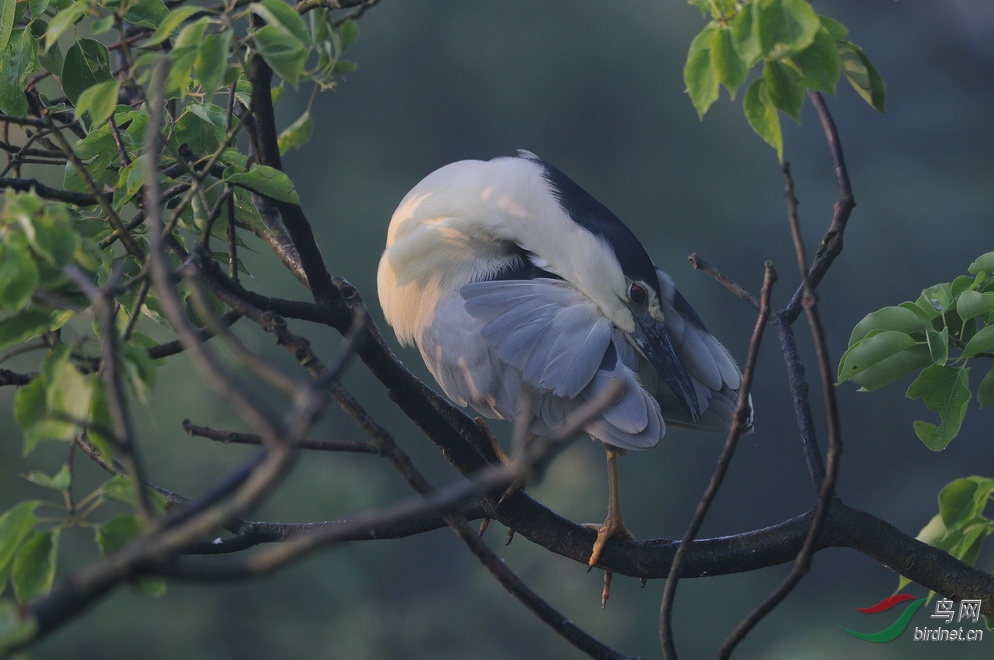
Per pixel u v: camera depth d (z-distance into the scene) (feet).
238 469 9.36
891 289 137.90
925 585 18.56
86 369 13.67
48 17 23.54
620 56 143.74
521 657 98.78
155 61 15.35
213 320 9.31
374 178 139.33
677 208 140.87
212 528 8.49
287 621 72.59
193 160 20.22
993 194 148.36
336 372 8.94
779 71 15.46
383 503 95.86
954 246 140.97
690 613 106.83
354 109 142.31
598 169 143.95
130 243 16.03
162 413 73.15
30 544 12.30
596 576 103.30
